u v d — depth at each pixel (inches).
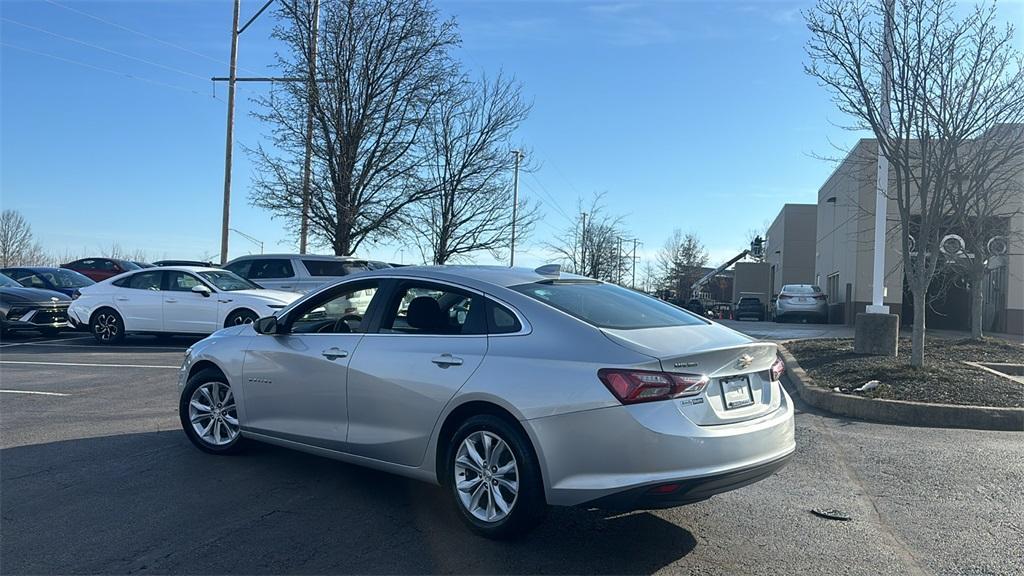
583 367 168.7
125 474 231.0
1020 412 319.3
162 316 568.1
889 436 303.4
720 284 2479.1
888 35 399.2
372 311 213.0
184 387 258.4
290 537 182.5
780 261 1911.9
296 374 222.5
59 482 222.2
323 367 215.0
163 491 215.2
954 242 569.0
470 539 182.7
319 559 169.9
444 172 916.0
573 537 185.5
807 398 375.6
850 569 169.3
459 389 183.9
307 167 767.7
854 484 234.2
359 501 209.3
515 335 183.8
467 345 188.9
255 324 240.4
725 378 176.7
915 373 387.9
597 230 1836.9
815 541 185.8
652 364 164.6
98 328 581.6
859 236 920.9
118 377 414.9
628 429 161.3
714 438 165.6
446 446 190.9
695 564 170.7
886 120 409.1
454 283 201.3
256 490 217.6
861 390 363.6
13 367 453.4
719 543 183.3
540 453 169.9
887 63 402.6
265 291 586.2
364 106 768.9
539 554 174.7
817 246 1365.7
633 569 167.3
